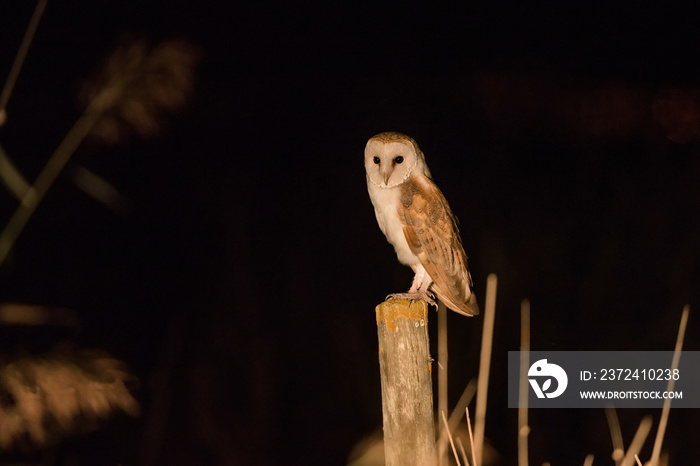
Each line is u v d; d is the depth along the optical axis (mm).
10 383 4613
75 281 12648
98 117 5684
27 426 4852
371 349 13219
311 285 13766
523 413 5531
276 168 15344
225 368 12359
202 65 14703
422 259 6434
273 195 14977
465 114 18281
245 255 13539
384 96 17188
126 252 13258
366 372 12930
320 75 16547
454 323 12516
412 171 6488
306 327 13281
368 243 14602
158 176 13891
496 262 14305
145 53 5660
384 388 4758
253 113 15469
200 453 11664
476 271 14234
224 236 13719
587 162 18734
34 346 11273
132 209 13422
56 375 4660
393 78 17547
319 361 13023
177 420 11820
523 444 5477
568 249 15141
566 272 14492
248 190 14438
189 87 5762
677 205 16188
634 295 14148
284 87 16078
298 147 15797
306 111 16125
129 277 13117
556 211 16625
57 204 12656
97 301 12750
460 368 12211
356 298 13859
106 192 12258
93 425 6164
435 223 6395
